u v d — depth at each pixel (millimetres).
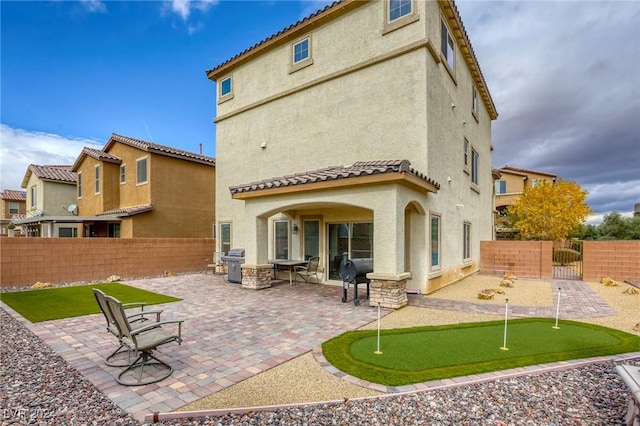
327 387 4781
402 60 11750
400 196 9594
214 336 7102
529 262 16938
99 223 22781
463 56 16062
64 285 14133
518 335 7020
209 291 12492
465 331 7316
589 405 4328
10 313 9180
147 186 20219
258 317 8625
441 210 12953
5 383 4977
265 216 13023
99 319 8570
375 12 12477
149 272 17094
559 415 4109
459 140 15359
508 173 38781
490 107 21766
